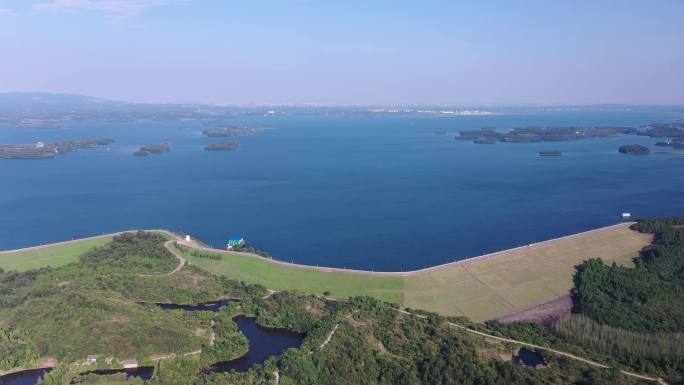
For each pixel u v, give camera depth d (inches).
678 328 6968.5
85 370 5821.9
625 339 6422.2
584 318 7081.7
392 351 6072.8
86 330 6274.6
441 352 5999.0
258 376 5600.4
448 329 6594.5
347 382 5467.5
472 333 6609.3
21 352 6008.9
